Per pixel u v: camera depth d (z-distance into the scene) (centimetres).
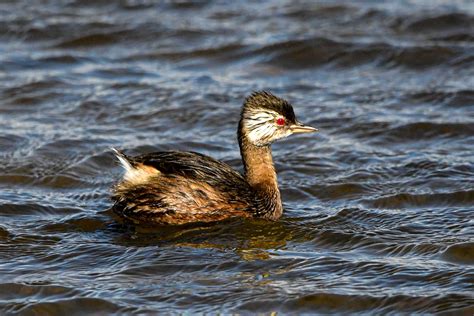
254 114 1515
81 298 1244
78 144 1798
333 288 1262
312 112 1961
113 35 2331
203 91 2059
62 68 2169
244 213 1480
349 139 1848
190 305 1230
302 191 1623
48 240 1420
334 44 2242
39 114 1939
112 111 1964
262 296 1248
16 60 2198
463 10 2408
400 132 1862
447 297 1229
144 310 1217
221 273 1314
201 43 2297
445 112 1947
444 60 2189
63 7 2509
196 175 1473
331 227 1472
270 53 2231
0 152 1759
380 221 1495
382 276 1298
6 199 1573
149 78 2125
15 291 1266
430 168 1695
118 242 1413
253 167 1522
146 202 1467
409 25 2353
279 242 1424
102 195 1608
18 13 2455
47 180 1666
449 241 1395
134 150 1784
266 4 2541
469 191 1578
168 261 1347
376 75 2155
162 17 2450
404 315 1202
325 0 2539
